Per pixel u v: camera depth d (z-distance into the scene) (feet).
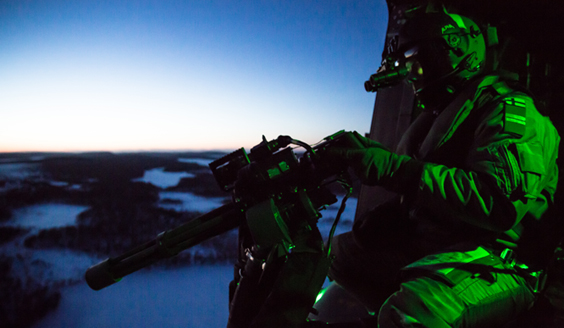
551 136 3.10
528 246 3.19
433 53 3.46
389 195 6.40
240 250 3.24
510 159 2.69
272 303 2.85
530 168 2.68
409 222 3.77
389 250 3.91
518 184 2.64
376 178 2.93
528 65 5.20
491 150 2.80
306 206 2.83
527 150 2.75
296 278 2.88
